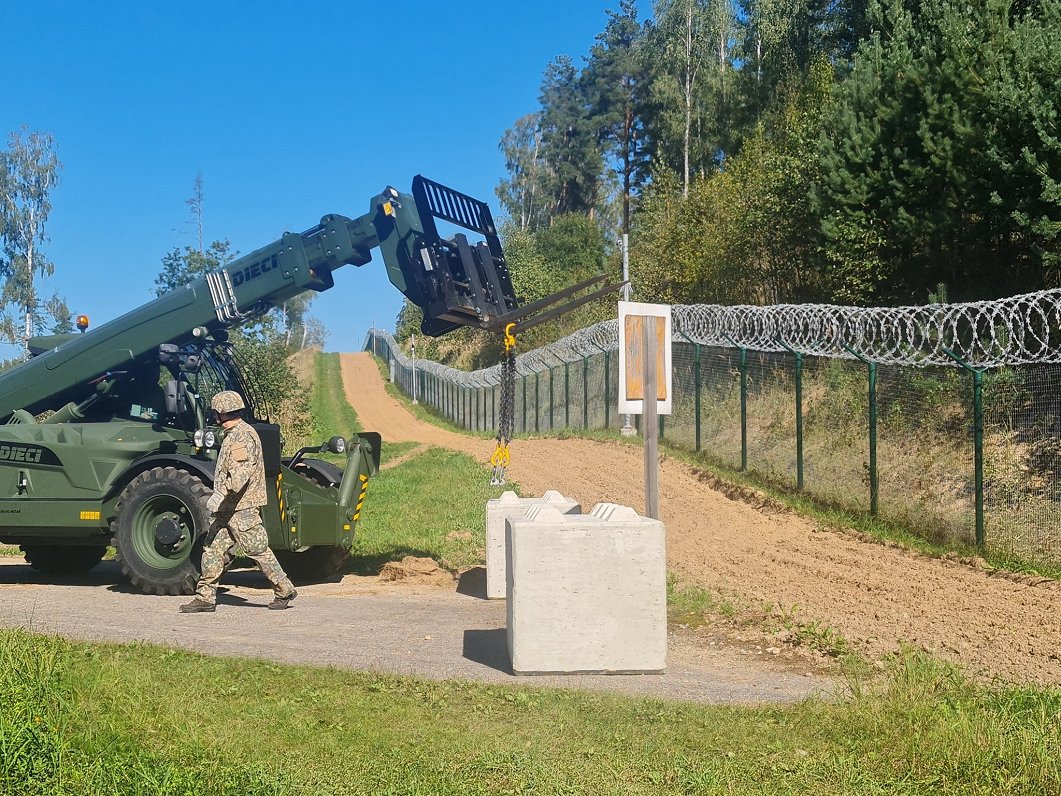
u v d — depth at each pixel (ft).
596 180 303.07
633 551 25.91
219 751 17.28
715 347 78.54
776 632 31.50
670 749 18.98
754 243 99.60
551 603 25.61
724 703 22.99
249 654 26.04
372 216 39.63
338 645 28.07
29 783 15.49
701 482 66.03
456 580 42.47
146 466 37.93
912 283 76.74
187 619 31.55
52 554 44.01
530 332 146.00
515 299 40.78
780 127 126.41
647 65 244.83
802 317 61.36
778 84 143.95
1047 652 28.48
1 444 38.88
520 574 25.55
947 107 69.00
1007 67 65.98
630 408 31.09
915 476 53.11
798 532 50.01
